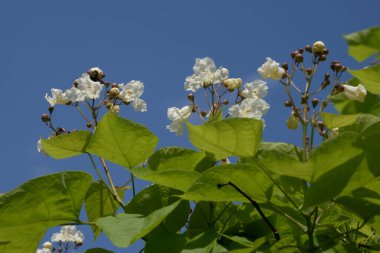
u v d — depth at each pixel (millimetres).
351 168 1727
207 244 1782
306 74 1962
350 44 1646
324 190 1738
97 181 2115
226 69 2158
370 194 1777
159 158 2023
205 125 1761
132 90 2281
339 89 1971
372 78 1782
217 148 1808
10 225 1912
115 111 2242
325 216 1896
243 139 1784
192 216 1981
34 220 1926
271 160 1728
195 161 2029
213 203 1982
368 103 2164
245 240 1862
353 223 2076
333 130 2006
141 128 1988
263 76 1995
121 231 1798
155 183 1968
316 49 1968
